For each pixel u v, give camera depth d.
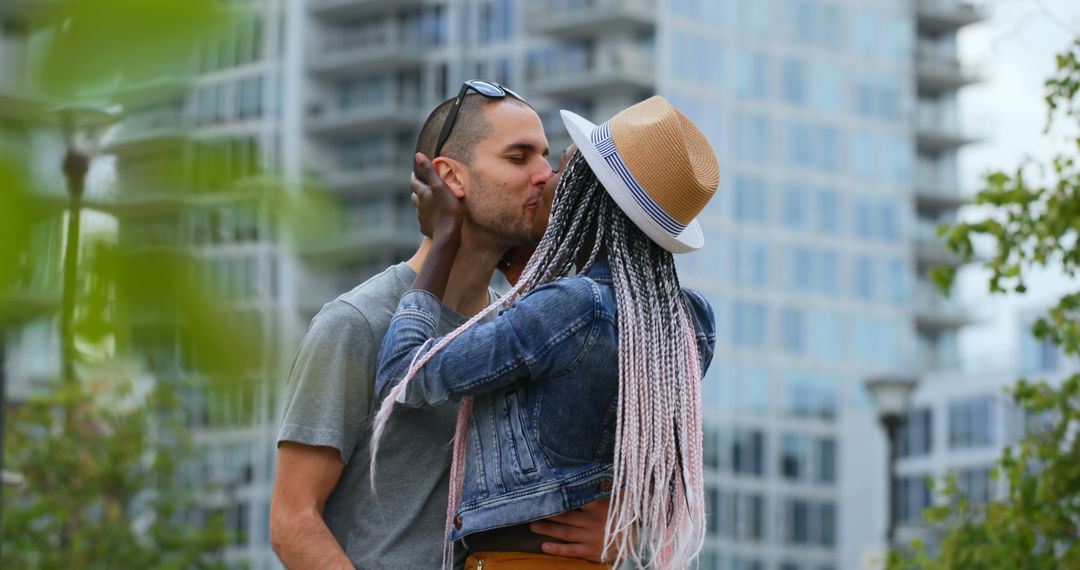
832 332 121.31
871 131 126.25
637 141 5.61
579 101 121.31
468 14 123.50
